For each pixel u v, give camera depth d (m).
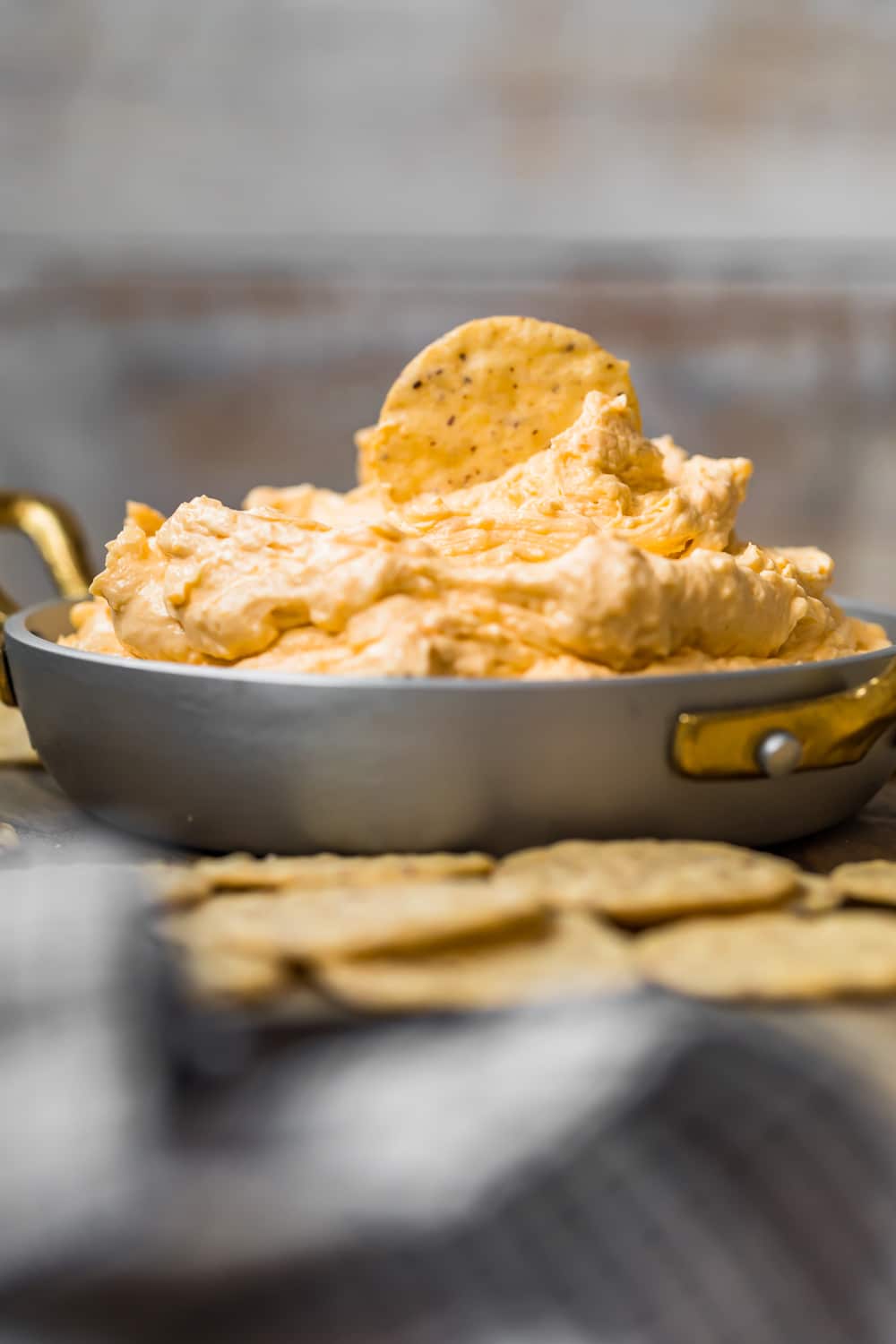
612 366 0.48
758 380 1.79
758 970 0.37
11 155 1.70
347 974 0.37
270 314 1.79
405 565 0.42
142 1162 0.34
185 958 0.37
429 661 0.42
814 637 0.46
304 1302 0.32
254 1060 0.35
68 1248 0.33
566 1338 0.33
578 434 0.46
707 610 0.43
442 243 1.77
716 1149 0.34
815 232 1.78
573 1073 0.35
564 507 0.45
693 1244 0.33
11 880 0.39
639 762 0.42
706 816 0.43
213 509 0.44
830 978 0.37
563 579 0.42
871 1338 0.33
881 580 1.36
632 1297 0.33
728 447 1.67
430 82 1.71
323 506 0.50
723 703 0.42
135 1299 0.32
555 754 0.41
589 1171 0.34
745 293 1.80
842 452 1.68
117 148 1.71
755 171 1.75
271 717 0.42
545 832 0.42
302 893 0.40
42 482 1.61
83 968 0.36
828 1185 0.34
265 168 1.73
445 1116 0.34
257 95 1.70
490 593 0.43
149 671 0.42
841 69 1.72
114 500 1.58
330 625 0.42
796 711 0.42
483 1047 0.35
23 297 1.75
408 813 0.42
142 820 0.44
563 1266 0.33
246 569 0.43
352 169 1.73
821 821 0.45
